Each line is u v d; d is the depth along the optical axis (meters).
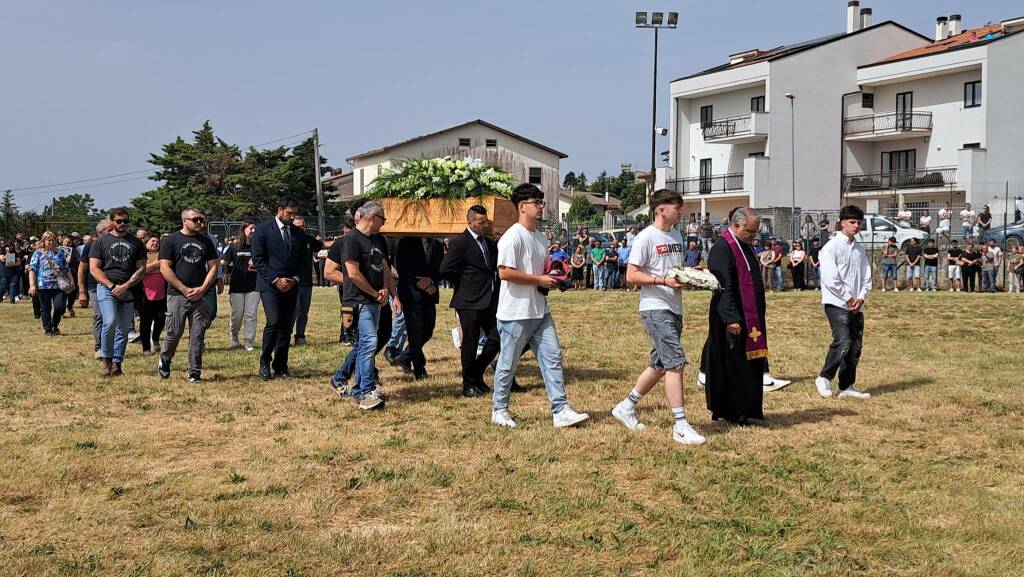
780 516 4.97
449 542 4.54
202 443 6.67
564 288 7.05
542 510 5.05
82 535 4.64
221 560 4.31
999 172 39.97
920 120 42.09
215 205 47.53
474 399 8.37
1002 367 10.29
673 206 6.77
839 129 44.25
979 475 5.71
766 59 43.31
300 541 4.56
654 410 7.77
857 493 5.38
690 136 48.44
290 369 10.24
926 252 22.70
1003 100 39.88
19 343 13.58
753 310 7.01
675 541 4.57
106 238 9.86
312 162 51.53
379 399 7.80
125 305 9.99
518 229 7.03
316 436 6.82
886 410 7.79
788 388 8.91
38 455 6.20
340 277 8.09
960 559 4.34
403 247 9.45
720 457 6.18
